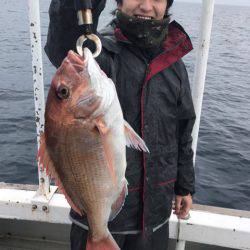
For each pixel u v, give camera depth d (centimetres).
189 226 277
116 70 217
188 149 254
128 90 218
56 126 164
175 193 262
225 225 275
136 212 225
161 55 226
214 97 1317
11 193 301
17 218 292
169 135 232
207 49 254
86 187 171
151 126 222
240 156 733
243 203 545
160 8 222
